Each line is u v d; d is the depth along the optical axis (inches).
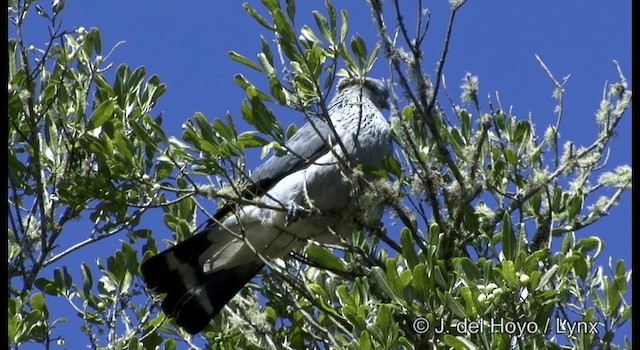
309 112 454.9
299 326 483.5
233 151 459.2
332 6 458.3
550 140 463.5
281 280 502.3
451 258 451.2
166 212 524.7
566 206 467.8
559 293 418.3
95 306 479.8
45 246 457.7
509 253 421.7
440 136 458.0
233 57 457.1
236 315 491.5
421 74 442.9
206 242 500.1
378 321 407.5
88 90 492.7
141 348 450.6
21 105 454.9
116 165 461.4
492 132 487.8
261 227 498.6
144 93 501.7
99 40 503.8
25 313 462.9
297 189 491.5
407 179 483.2
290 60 452.1
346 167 457.7
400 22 440.8
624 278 421.4
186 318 490.0
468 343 394.0
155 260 494.6
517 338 404.5
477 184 451.2
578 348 410.6
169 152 461.4
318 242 497.7
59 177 469.4
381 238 470.3
